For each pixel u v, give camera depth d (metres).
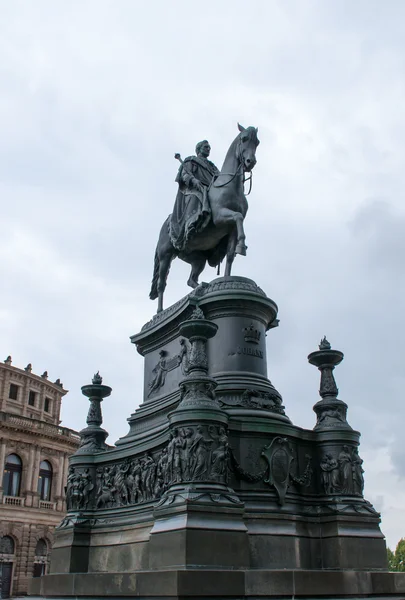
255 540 7.47
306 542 8.03
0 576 48.25
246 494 7.80
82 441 11.09
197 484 7.07
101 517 9.98
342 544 7.97
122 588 6.74
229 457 7.76
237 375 9.18
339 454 8.70
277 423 8.34
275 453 8.12
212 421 7.43
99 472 10.48
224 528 6.70
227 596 6.13
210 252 12.11
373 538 8.23
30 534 50.97
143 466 9.20
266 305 9.87
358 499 8.51
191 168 11.69
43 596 8.41
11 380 65.50
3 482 50.81
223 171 10.99
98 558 9.50
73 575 7.68
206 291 10.03
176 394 9.77
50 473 55.16
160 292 12.63
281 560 7.57
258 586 6.34
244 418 8.23
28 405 67.00
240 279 10.06
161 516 7.02
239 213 10.46
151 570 6.78
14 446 52.06
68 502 10.52
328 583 6.76
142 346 11.70
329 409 9.25
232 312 9.70
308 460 8.69
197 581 6.05
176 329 10.60
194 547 6.48
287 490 8.19
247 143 10.77
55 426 56.06
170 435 7.70
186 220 11.39
